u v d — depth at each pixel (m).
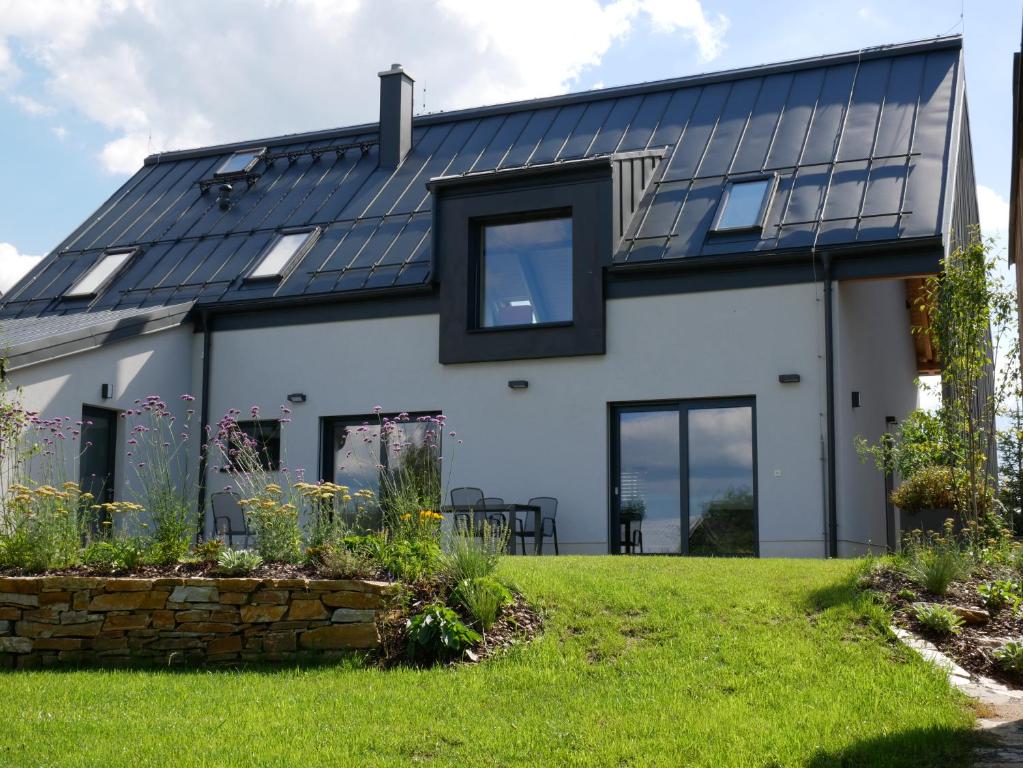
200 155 20.83
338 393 15.16
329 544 8.15
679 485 13.51
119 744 5.43
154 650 7.70
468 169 17.38
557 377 14.11
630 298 13.89
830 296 13.02
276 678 6.94
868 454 14.34
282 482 15.23
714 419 13.45
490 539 8.40
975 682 6.63
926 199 13.34
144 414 14.91
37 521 8.48
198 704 6.24
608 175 14.08
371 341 15.10
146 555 8.36
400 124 18.36
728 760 5.13
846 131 15.20
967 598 7.98
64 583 7.90
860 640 7.18
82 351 13.82
